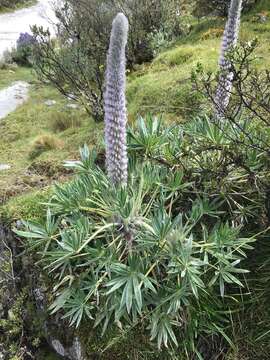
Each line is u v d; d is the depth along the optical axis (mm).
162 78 8406
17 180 6219
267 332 3654
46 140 7551
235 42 4289
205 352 3828
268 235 4004
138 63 11906
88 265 4035
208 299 3852
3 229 4969
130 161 4398
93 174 4348
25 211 4941
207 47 9703
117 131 3557
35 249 4492
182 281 3650
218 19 12000
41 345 4430
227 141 4289
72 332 4078
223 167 4031
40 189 5562
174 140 4566
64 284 4133
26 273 4617
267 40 9219
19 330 4516
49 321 4277
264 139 4340
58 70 9617
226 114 4070
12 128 9758
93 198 4223
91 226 3980
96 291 3766
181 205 4352
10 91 12719
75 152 6961
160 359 3775
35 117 10328
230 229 3758
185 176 4312
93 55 9633
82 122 9117
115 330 3910
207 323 3793
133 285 3549
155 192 4059
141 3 12109
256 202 4090
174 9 12805
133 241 3992
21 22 20562
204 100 6609
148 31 12367
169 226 3609
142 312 3801
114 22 3162
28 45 15492
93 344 3953
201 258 3963
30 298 4531
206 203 4031
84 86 9094
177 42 11711
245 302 3852
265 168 4176
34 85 13219
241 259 3822
